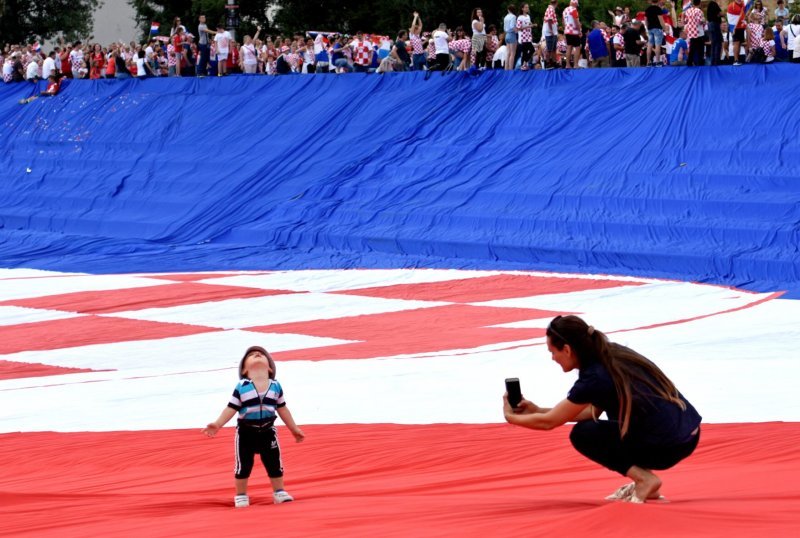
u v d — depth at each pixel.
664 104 45.56
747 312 30.84
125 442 17.61
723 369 22.38
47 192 60.38
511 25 52.06
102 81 66.19
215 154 56.69
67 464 16.36
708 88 45.16
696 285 35.62
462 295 35.62
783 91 43.38
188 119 60.06
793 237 36.75
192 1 108.12
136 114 62.41
